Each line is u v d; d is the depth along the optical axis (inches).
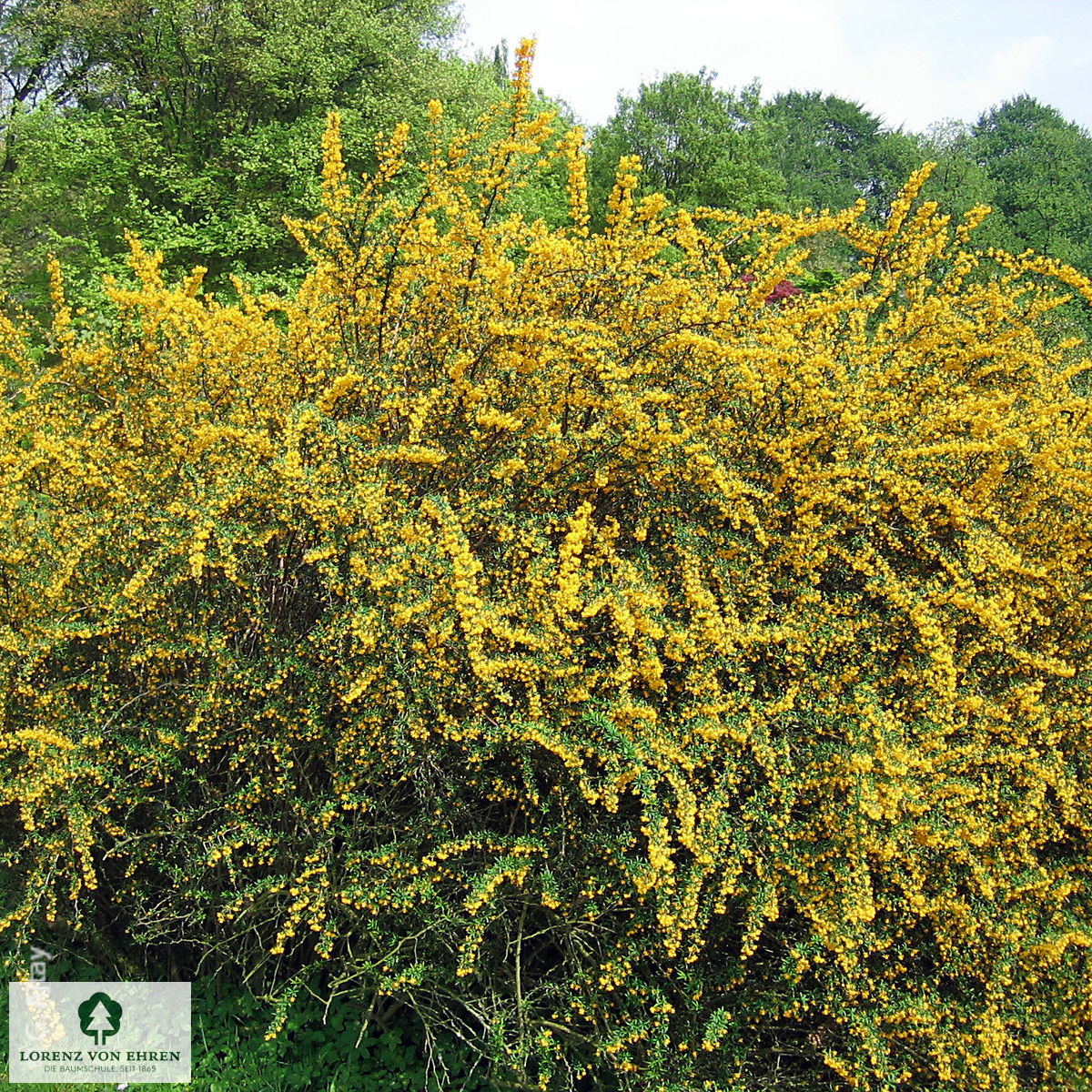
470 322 143.2
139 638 135.7
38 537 145.2
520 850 119.9
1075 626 156.9
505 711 123.3
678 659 123.3
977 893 130.7
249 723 129.5
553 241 136.3
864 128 1889.8
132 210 516.7
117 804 135.3
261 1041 132.3
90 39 564.4
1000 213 1159.6
